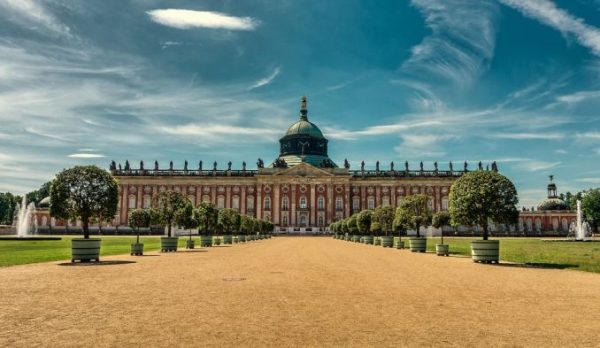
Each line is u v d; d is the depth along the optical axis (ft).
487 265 91.09
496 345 31.96
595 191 425.69
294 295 51.67
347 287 58.29
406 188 444.14
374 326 37.19
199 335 34.09
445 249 124.06
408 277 69.51
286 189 442.09
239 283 61.62
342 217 438.40
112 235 359.66
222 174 444.14
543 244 197.98
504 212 99.81
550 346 31.83
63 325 36.94
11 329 35.63
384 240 180.86
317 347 31.42
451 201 106.11
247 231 263.29
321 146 504.43
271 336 33.99
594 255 119.44
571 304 46.83
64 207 97.14
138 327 36.40
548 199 456.86
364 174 453.99
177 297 49.96
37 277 66.54
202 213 180.65
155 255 118.01
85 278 65.87
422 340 33.17
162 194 146.00
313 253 131.13
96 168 101.50
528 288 57.77
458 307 45.06
